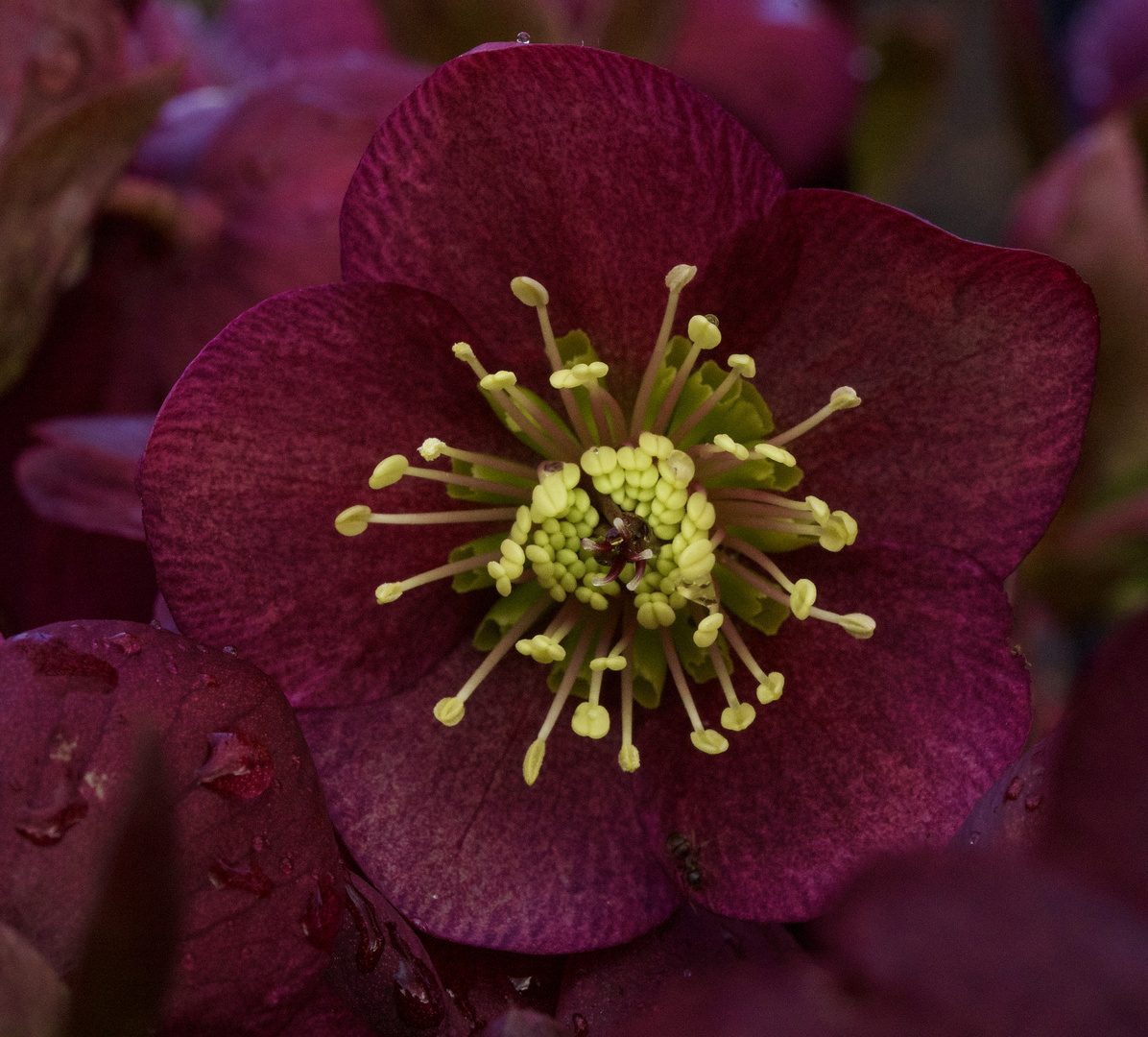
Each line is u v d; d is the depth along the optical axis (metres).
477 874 0.30
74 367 0.34
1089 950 0.26
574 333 0.30
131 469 0.32
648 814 0.30
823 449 0.30
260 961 0.28
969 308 0.30
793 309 0.30
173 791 0.28
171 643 0.29
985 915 0.26
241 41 0.37
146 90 0.32
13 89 0.33
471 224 0.30
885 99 0.38
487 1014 0.30
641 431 0.30
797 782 0.30
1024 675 0.30
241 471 0.30
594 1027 0.30
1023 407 0.30
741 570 0.30
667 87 0.29
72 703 0.28
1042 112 0.37
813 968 0.26
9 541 0.33
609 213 0.30
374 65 0.34
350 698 0.30
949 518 0.30
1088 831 0.27
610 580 0.30
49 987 0.27
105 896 0.27
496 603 0.31
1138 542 0.35
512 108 0.29
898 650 0.30
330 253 0.34
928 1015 0.26
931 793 0.30
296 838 0.29
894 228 0.29
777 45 0.37
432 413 0.30
